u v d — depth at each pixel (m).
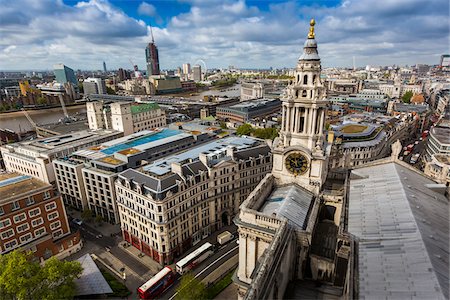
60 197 96.25
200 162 105.00
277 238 47.78
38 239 90.50
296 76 68.00
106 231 112.31
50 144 153.38
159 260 92.69
